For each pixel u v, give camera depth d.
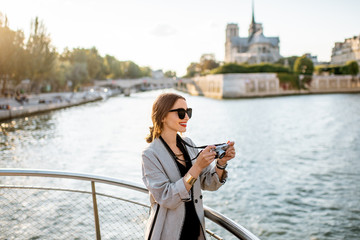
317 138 30.30
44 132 34.56
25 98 57.31
